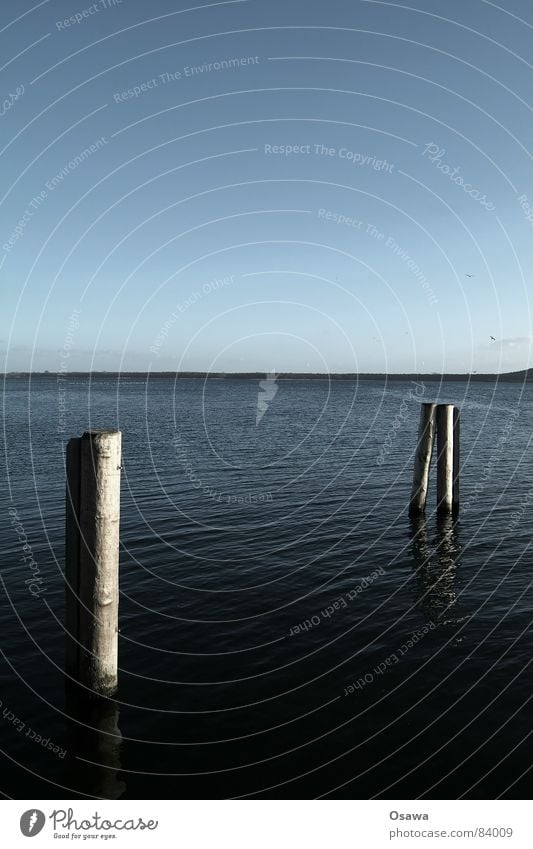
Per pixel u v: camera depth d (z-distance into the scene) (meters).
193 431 36.44
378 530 14.08
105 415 48.12
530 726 6.40
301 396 90.00
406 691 7.09
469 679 7.38
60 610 9.24
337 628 8.81
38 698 6.82
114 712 6.59
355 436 34.44
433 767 5.77
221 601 9.77
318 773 5.69
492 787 5.53
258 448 28.75
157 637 8.45
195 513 15.59
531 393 109.75
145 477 20.72
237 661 7.80
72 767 5.74
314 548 12.68
